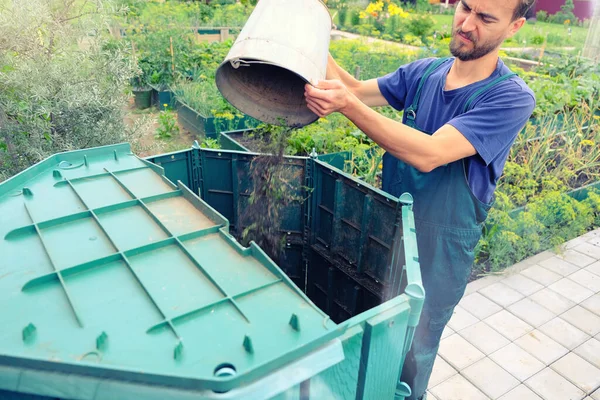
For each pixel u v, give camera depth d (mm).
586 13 24906
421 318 2252
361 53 9297
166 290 1358
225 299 1311
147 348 1135
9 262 1461
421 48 10195
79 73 4082
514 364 2961
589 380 2848
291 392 1125
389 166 2293
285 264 2875
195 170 2736
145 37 8891
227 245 1614
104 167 2189
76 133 4098
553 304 3545
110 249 1552
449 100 2059
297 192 2652
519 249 4020
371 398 1479
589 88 6961
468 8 1805
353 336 1235
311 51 1609
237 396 1005
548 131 5348
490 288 3723
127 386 1023
